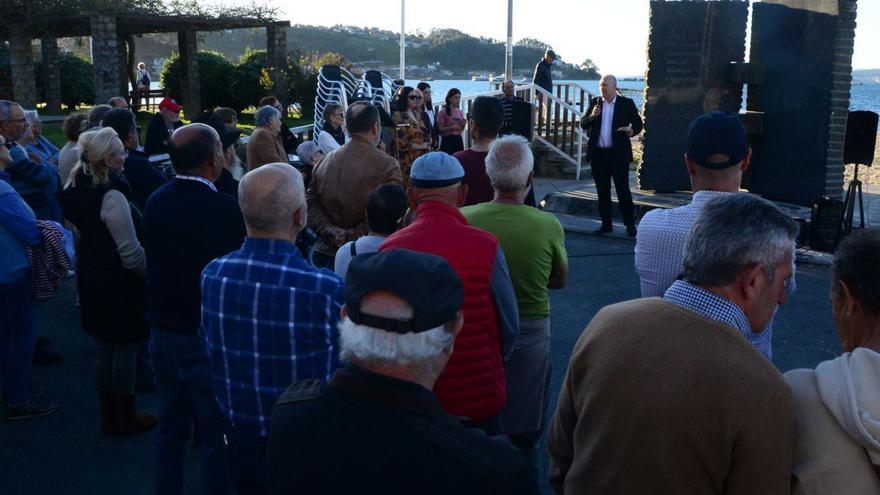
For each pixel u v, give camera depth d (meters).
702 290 1.85
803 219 9.13
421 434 1.55
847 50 9.73
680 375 1.72
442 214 2.88
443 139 11.88
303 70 25.17
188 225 3.28
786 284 2.17
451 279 1.66
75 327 6.40
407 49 171.75
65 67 26.61
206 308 2.71
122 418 4.53
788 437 1.67
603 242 9.19
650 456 1.73
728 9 10.59
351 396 1.61
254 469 2.71
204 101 26.14
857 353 1.68
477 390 2.80
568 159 13.91
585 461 1.86
